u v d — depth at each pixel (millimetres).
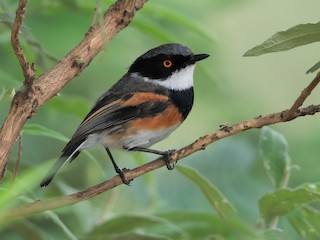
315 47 18781
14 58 13375
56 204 6883
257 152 15797
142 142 11086
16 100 6500
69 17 14539
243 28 18672
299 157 15695
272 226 9008
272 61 18578
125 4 6898
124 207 13422
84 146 10352
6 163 6457
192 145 7621
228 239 10461
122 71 15781
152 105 11047
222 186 14898
